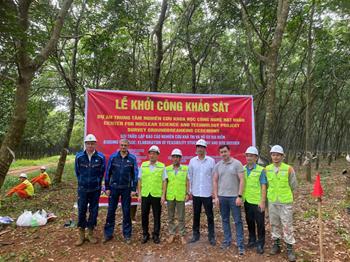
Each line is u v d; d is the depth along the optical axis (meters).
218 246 6.19
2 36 5.91
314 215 8.31
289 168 5.77
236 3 13.98
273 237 5.83
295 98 30.56
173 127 8.00
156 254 5.81
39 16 8.23
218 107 8.23
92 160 6.28
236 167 6.03
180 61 19.95
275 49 8.79
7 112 16.77
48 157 42.44
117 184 6.35
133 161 6.44
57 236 6.77
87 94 7.63
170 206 6.46
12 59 6.70
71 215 8.51
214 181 6.20
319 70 18.28
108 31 13.83
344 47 17.41
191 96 8.12
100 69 16.17
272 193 5.81
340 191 11.91
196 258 5.64
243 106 8.32
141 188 6.48
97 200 6.41
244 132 8.29
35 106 17.14
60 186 13.97
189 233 6.98
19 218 7.58
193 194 6.32
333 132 35.84
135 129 7.82
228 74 22.62
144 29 15.60
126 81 16.59
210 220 6.26
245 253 5.86
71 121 14.61
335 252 5.90
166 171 6.53
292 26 14.98
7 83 9.27
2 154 6.89
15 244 6.39
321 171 19.33
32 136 32.25
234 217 5.96
